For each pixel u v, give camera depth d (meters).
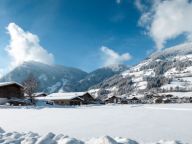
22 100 61.56
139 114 21.75
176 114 20.86
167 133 9.90
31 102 64.62
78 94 92.88
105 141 5.04
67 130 11.36
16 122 15.57
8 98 61.38
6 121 16.36
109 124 13.66
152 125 12.85
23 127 12.81
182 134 9.59
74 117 19.19
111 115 20.97
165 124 13.27
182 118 16.83
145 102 123.69
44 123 14.67
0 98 59.75
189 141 8.13
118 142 5.21
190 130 10.65
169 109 30.86
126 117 18.55
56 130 11.45
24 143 5.74
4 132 7.63
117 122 14.77
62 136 6.05
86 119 17.17
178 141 5.45
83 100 88.62
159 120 15.66
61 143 5.45
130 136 9.31
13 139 6.14
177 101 122.25
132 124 13.51
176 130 10.75
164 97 143.62
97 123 14.31
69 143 5.36
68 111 28.81
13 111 29.86
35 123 14.74
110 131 10.80
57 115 21.80
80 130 11.27
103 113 23.98
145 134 9.74
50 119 17.53
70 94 93.88
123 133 10.13
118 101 122.56
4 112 27.72
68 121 15.80
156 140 8.40
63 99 85.88
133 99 135.38
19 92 63.81
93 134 9.98
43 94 102.00
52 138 5.98
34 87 65.12
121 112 25.25
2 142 6.02
